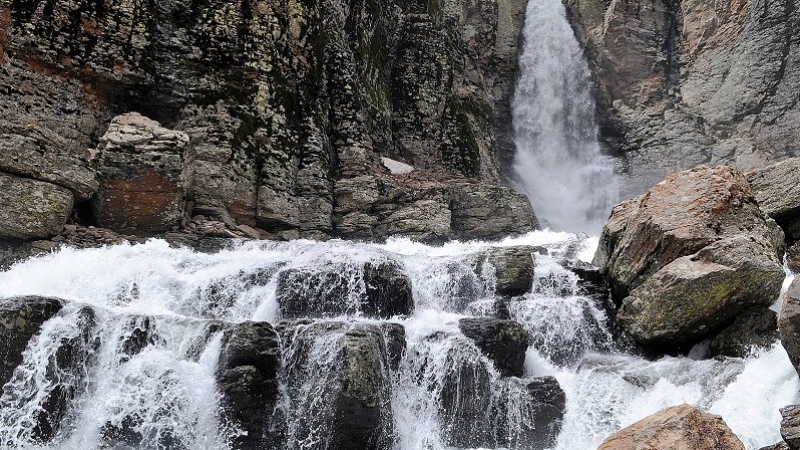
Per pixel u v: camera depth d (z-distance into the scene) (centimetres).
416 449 834
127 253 1185
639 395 841
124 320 844
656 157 2528
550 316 1048
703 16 2622
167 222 1377
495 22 2716
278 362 829
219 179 1494
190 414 800
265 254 1235
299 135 1667
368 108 1938
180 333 869
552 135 2723
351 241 1491
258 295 1051
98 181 1347
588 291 1098
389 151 2034
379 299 1026
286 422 807
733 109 2411
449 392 861
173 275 1098
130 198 1358
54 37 1359
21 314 802
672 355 975
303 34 1722
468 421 857
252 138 1568
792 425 642
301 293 1023
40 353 799
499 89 2686
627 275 1063
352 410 772
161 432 799
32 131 1294
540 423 848
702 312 929
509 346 916
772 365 801
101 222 1349
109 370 827
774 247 1030
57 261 1128
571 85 2733
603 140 2664
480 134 2372
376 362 805
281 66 1653
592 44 2727
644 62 2666
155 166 1362
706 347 950
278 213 1566
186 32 1573
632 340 1014
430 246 1584
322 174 1661
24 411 780
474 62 2541
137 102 1501
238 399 795
